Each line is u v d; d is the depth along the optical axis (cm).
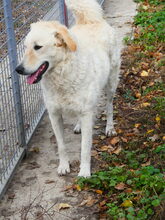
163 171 293
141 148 318
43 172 311
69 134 349
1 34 316
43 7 380
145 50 466
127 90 397
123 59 453
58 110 303
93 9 340
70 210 278
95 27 336
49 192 293
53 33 282
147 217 262
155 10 599
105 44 332
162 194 265
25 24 339
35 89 365
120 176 288
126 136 337
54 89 294
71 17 471
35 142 343
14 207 284
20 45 332
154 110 361
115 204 275
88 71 296
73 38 290
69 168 311
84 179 293
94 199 283
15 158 316
